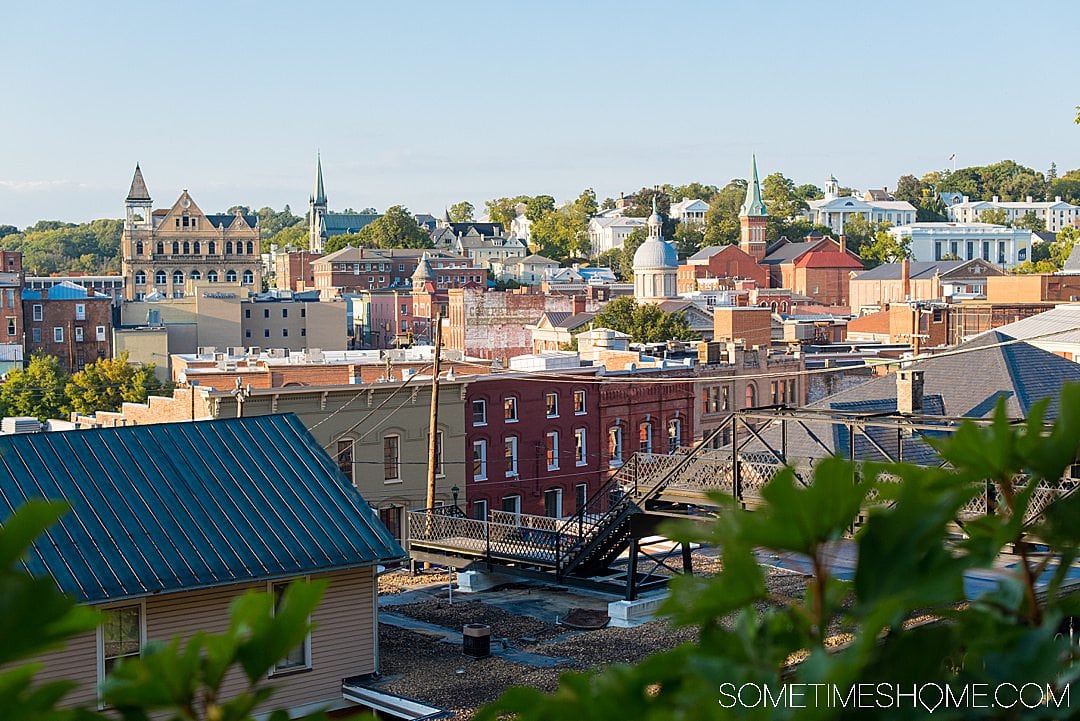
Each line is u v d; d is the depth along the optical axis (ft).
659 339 379.35
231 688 52.95
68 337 470.39
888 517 7.75
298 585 7.86
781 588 53.11
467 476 184.44
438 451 179.11
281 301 510.99
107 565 76.18
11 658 6.72
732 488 86.48
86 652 72.84
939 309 299.58
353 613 82.69
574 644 88.33
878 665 7.79
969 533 8.49
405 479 174.70
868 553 7.74
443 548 115.65
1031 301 324.19
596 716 7.91
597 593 105.70
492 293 436.35
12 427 152.97
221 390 163.32
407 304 574.97
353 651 82.38
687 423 223.71
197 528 81.61
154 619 76.54
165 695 7.50
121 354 377.30
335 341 513.45
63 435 87.30
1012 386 137.08
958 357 146.41
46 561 75.15
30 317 465.47
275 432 93.61
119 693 7.42
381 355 239.91
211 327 492.13
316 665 80.74
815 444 118.01
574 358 217.36
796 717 7.31
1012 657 8.06
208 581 76.89
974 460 8.29
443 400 179.42
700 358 239.71
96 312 474.08
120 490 83.35
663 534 8.21
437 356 143.23
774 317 398.01
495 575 112.16
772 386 244.22
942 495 7.77
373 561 82.23
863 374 259.19
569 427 201.46
